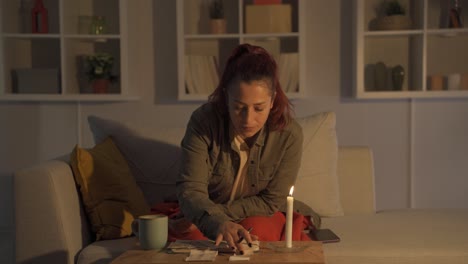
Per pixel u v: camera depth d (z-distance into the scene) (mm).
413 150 3443
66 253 1688
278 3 3291
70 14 3373
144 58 3484
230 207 1663
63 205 1712
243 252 1266
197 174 1556
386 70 3332
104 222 1822
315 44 3438
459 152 3436
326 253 1637
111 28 3436
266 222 1638
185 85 3305
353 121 3449
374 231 1879
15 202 1685
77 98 3301
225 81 1521
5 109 3510
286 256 1244
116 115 3500
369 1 3324
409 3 3303
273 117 1630
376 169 3463
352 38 3404
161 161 2133
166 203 2016
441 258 1625
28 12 3387
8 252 3074
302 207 1947
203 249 1319
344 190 2328
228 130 1616
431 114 3424
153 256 1287
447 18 3264
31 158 3521
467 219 2070
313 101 3459
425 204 3463
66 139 3504
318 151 2180
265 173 1685
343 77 3432
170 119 3494
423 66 3209
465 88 3268
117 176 1906
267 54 1485
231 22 3383
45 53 3418
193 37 3275
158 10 3463
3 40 3270
